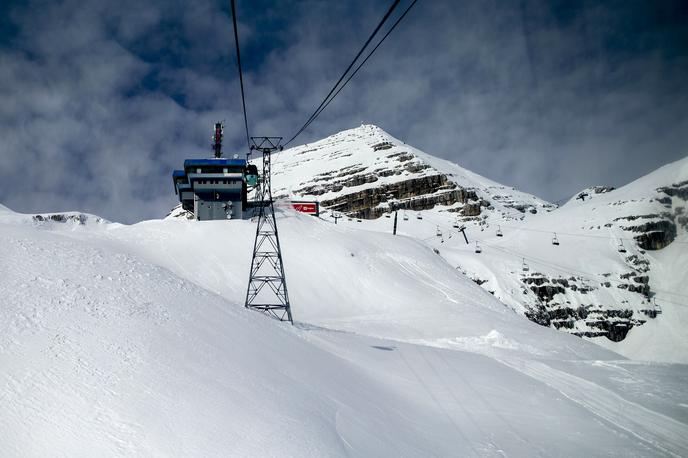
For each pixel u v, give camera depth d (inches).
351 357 1131.9
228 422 532.7
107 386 522.9
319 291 2812.5
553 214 6904.5
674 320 4576.8
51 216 5964.6
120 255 1027.3
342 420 653.9
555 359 1550.2
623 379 1205.7
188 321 810.2
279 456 492.1
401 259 3469.5
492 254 5231.3
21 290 677.3
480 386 1059.9
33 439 414.6
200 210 3782.0
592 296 4837.6
